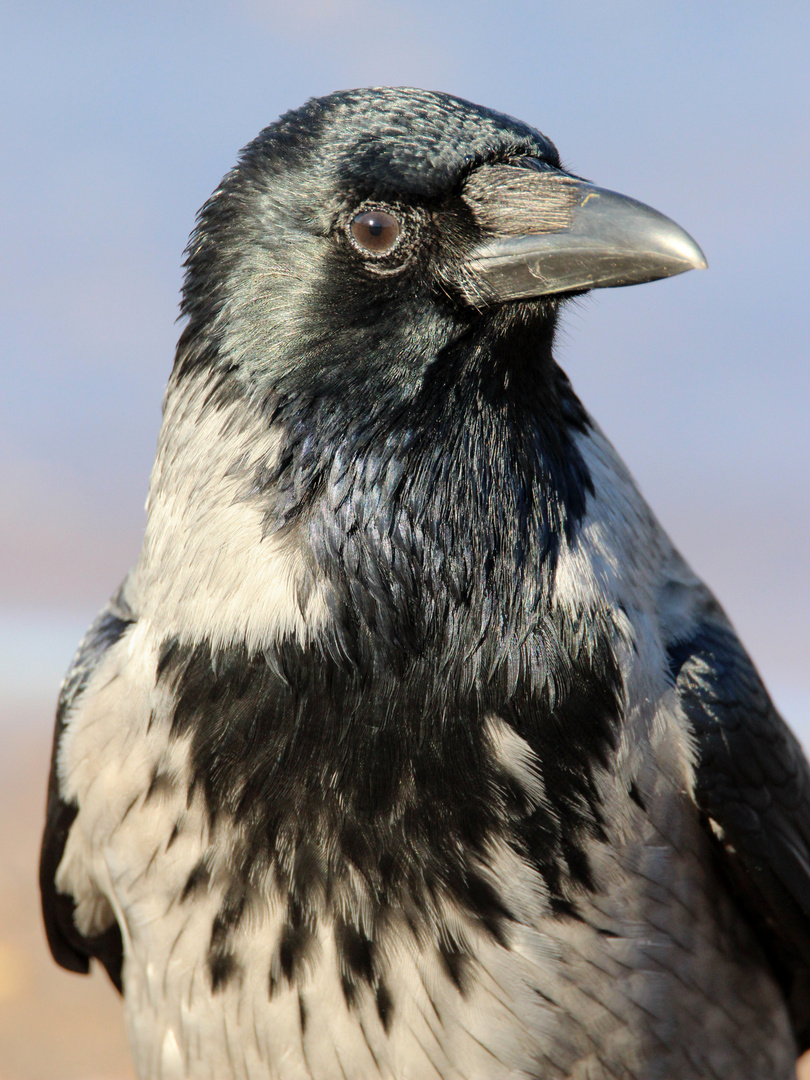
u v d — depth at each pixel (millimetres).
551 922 5977
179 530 6238
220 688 5980
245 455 6059
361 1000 6023
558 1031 6105
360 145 6031
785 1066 6953
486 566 6020
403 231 5992
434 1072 6094
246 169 6332
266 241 6109
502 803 5891
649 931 6195
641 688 6156
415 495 6008
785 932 6832
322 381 5996
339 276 5996
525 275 5992
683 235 5910
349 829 5895
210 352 6242
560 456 6336
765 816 6617
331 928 5969
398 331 6023
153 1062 6859
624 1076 6309
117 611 7277
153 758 6180
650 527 6973
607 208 6051
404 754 5895
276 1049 6242
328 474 5969
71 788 6871
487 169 6117
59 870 7395
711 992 6516
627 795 6055
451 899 5906
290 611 5906
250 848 5980
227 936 6125
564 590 6047
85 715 6637
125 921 6668
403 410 6023
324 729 5906
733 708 6543
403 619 5945
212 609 6023
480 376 6121
